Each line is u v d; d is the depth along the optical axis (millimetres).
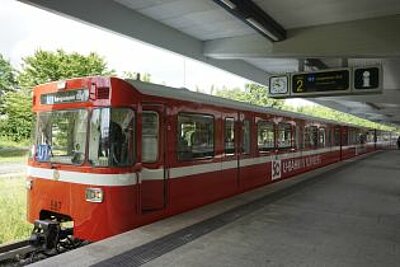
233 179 10531
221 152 9891
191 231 6941
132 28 11352
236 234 6848
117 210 6625
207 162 9234
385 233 7090
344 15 11484
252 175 11711
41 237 7207
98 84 6805
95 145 6730
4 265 7203
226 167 10141
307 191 11789
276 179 13680
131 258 5535
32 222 7691
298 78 15695
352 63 17750
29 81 32688
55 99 7457
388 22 11523
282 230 7172
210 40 14727
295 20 11938
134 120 6922
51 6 9062
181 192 8305
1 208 11281
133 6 11047
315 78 15328
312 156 18125
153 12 11539
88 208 6711
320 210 8992
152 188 7520
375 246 6305
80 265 5242
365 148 34656
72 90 7152
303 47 12781
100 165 6645
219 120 9797
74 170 6938
